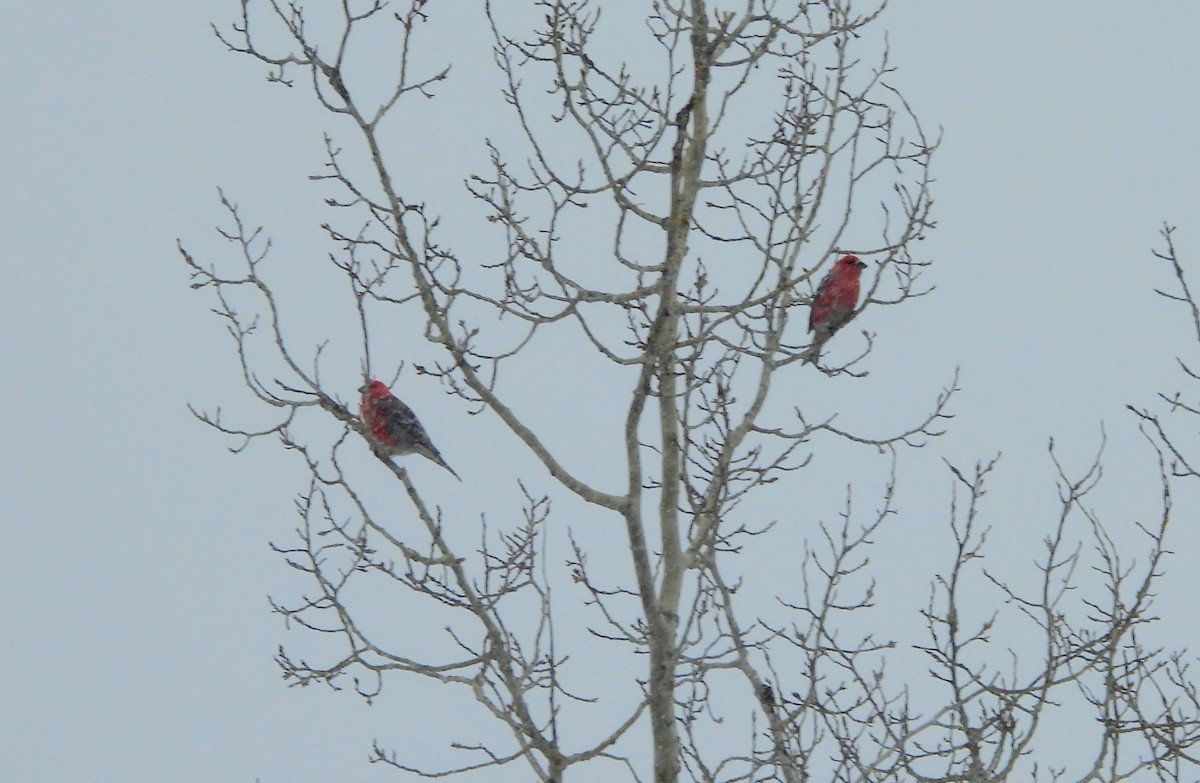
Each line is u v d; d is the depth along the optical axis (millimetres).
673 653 12516
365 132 12742
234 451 12836
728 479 12914
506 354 12945
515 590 12719
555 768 12414
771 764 11930
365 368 12812
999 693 11922
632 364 12781
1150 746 11688
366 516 12758
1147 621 11688
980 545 11984
